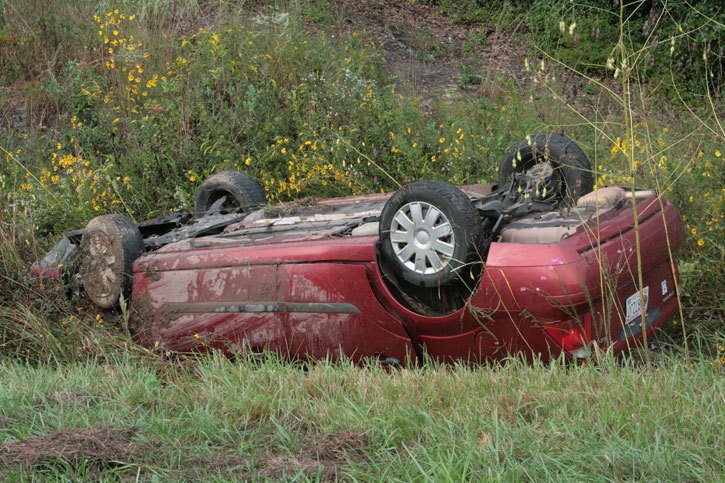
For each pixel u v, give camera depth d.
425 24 15.58
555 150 5.54
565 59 13.77
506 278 4.27
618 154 8.05
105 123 9.77
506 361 4.46
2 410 3.74
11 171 9.26
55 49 11.62
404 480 2.85
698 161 7.34
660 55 13.10
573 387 3.86
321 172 8.56
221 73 9.87
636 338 4.67
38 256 7.12
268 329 5.16
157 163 9.01
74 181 8.75
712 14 12.90
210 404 4.04
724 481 2.72
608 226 4.55
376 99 9.91
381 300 4.75
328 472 2.96
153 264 5.69
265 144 9.34
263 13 13.10
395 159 9.05
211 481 2.93
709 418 3.30
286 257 5.05
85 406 3.93
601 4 15.05
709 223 6.43
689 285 5.67
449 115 10.41
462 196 4.44
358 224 5.30
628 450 2.98
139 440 3.32
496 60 14.06
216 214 6.71
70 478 2.94
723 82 12.47
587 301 4.17
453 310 4.72
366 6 15.89
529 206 5.29
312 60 10.78
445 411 3.73
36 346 5.66
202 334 5.46
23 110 10.86
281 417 3.78
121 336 5.73
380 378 4.29
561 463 2.94
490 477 2.73
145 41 11.34
